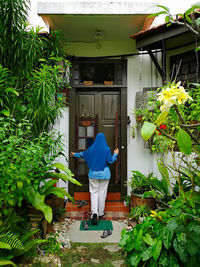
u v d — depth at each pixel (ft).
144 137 3.32
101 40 13.60
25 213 9.27
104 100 14.02
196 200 6.15
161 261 5.68
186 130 3.77
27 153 6.95
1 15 9.54
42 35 11.34
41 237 9.04
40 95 9.78
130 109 13.52
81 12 10.82
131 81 13.55
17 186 7.51
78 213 12.19
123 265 7.70
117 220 11.57
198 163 6.94
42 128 10.89
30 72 10.37
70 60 13.55
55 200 10.25
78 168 13.89
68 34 12.97
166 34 10.53
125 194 13.33
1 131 7.34
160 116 3.51
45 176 9.96
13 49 10.03
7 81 9.55
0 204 7.29
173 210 5.61
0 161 6.59
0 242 6.04
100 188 11.57
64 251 8.60
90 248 8.86
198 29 3.82
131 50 13.60
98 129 13.96
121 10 10.80
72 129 13.48
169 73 13.01
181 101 3.47
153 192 9.18
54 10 10.80
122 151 13.43
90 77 13.97
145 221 6.91
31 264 7.64
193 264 5.03
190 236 5.04
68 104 13.46
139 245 6.09
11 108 9.80
